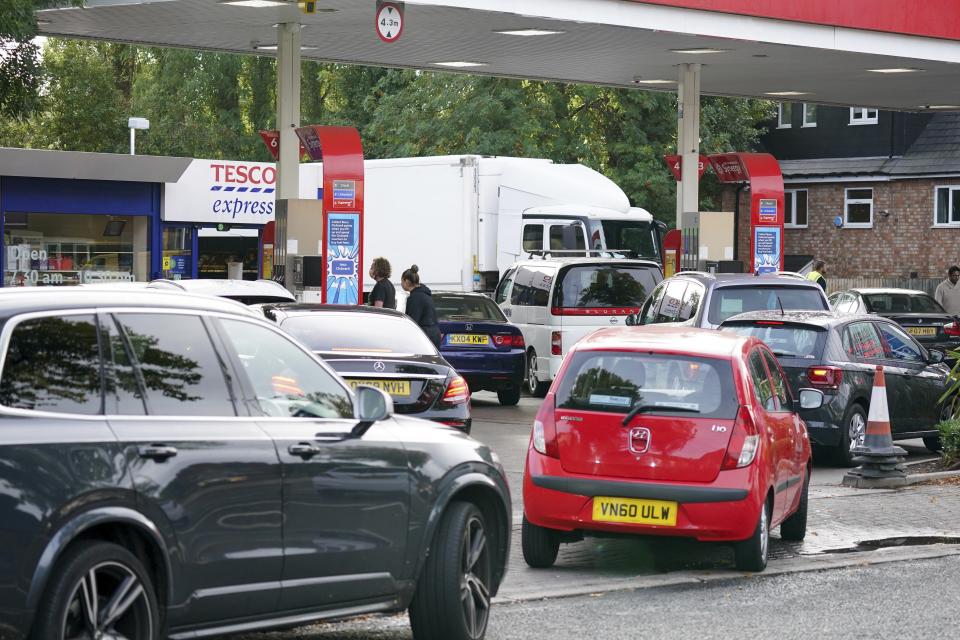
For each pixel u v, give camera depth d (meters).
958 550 33.84
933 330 80.62
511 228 100.44
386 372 37.69
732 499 29.36
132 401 18.33
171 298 19.83
